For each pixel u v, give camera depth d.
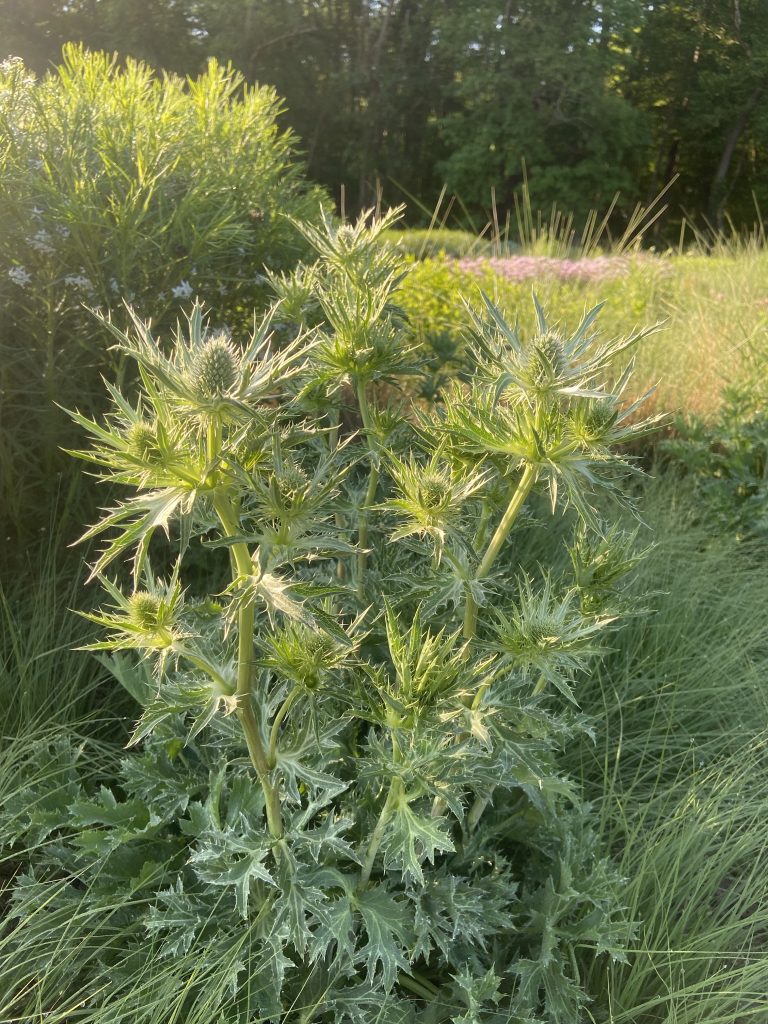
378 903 2.05
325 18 30.53
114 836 2.31
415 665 1.76
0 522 3.53
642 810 2.79
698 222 31.08
